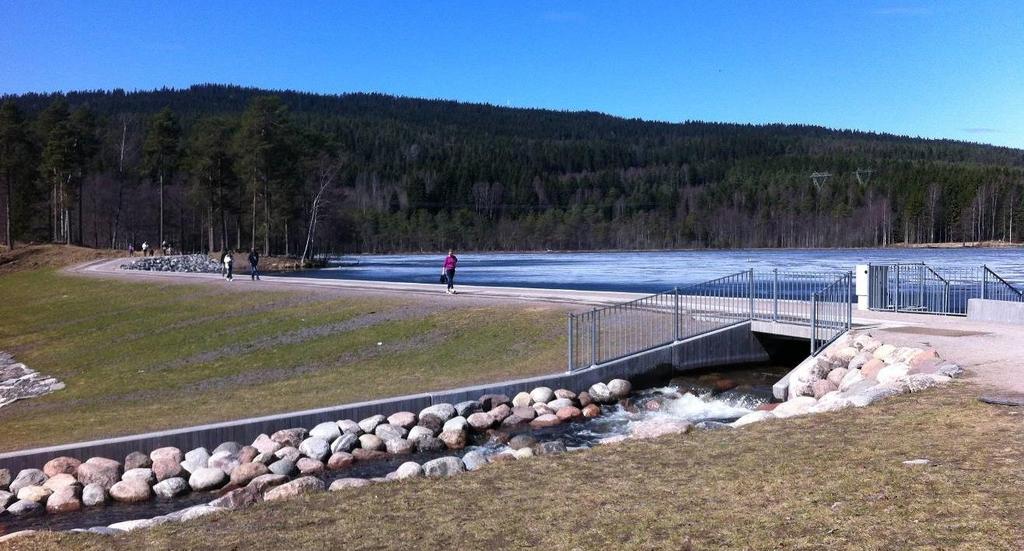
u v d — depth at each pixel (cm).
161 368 2570
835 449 966
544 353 2175
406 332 2627
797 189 18925
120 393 2227
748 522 739
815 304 2075
